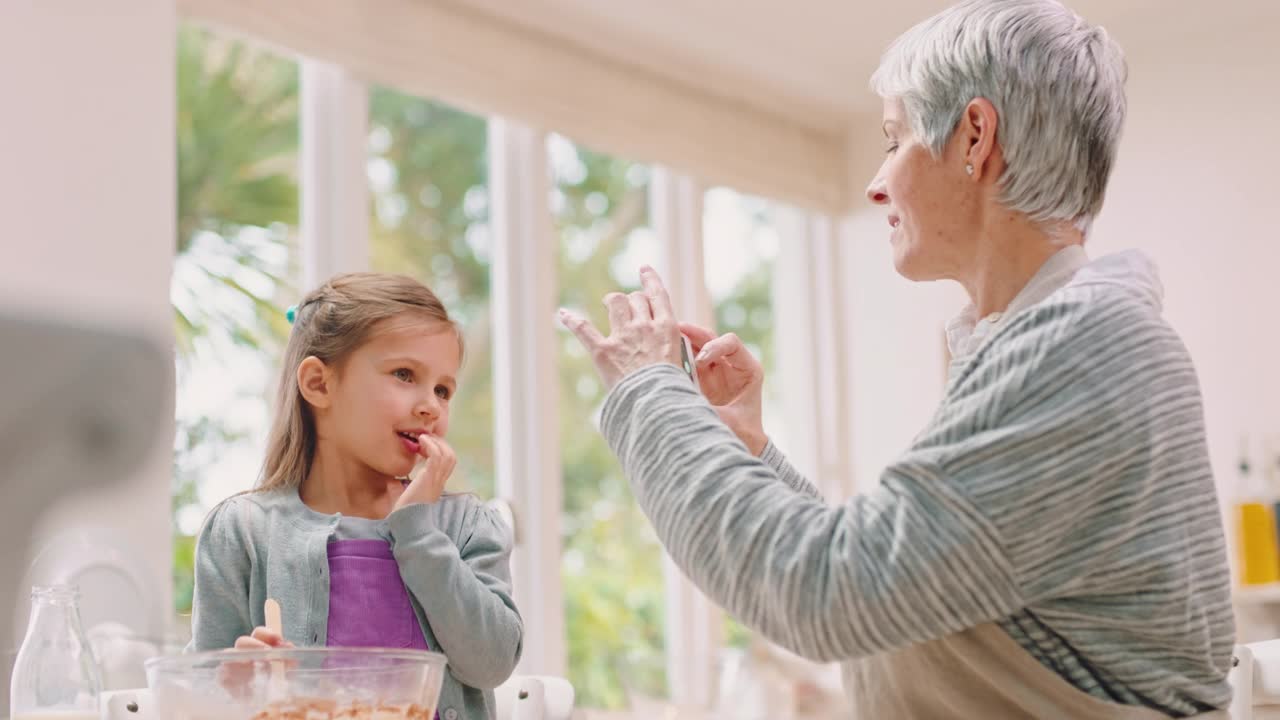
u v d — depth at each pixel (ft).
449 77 10.64
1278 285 11.49
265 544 4.39
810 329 14.24
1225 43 11.92
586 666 11.66
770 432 13.99
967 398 3.18
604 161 12.50
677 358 3.64
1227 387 11.68
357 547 4.37
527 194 11.57
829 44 12.31
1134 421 3.09
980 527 3.02
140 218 8.04
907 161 3.71
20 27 7.64
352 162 10.30
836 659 3.19
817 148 14.12
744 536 3.18
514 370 11.39
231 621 4.37
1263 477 11.13
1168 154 12.16
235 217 9.96
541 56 11.43
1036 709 3.21
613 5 11.31
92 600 7.02
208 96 10.04
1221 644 3.37
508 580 4.73
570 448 11.88
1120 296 3.22
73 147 7.79
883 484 3.18
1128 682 3.22
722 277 13.41
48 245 7.61
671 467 3.33
